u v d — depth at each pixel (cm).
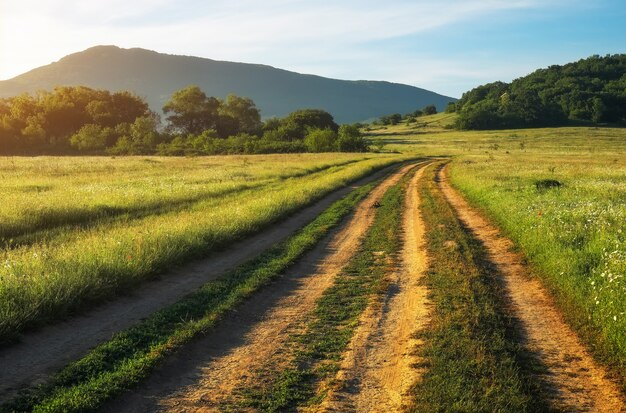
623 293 739
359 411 533
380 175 4066
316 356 679
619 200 1794
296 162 4991
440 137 13550
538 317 822
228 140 8662
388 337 744
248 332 771
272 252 1303
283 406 543
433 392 561
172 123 12675
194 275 1080
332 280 1070
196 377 615
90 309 836
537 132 13362
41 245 1198
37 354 654
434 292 946
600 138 11675
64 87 12338
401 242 1455
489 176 3058
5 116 10144
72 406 517
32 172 3534
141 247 1095
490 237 1483
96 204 1869
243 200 2167
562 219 1341
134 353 658
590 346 705
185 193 2303
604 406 547
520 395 554
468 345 690
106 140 9450
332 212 2038
